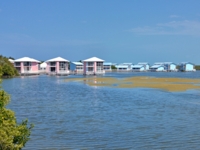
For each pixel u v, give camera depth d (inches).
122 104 1331.2
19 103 1395.2
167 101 1411.2
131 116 1030.4
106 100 1488.7
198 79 3385.8
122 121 946.1
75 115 1056.8
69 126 876.0
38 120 970.7
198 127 856.3
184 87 2166.6
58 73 5012.3
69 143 698.8
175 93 1761.8
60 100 1514.5
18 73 4690.0
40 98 1614.2
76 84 2758.4
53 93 1899.6
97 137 751.1
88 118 999.0
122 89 2103.8
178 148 661.9
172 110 1148.5
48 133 790.5
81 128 850.1
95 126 874.8
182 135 767.7
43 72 5871.1
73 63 6565.0
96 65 5270.7
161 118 991.0
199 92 1808.6
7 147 449.4
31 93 1911.9
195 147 668.7
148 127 858.1
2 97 475.8
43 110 1175.6
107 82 2962.6
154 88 2129.7
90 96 1690.5
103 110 1164.5
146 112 1108.5
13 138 467.8
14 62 5034.5
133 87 2252.7
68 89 2202.3
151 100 1456.7
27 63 5059.1
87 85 2591.0
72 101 1467.8
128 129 834.8
